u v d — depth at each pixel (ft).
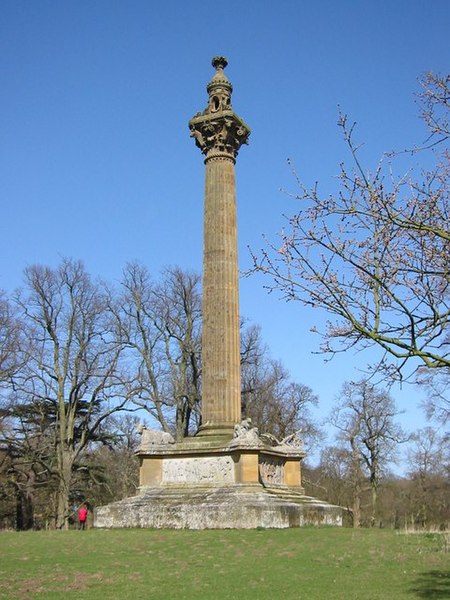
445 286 40.75
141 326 171.42
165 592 46.44
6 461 171.22
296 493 102.47
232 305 105.70
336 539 73.97
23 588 48.32
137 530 87.40
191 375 179.11
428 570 53.88
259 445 94.73
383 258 40.40
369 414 209.26
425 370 46.32
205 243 108.68
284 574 53.06
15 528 182.60
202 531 81.92
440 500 251.19
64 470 159.63
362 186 41.01
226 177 110.73
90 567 57.57
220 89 114.21
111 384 163.53
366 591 45.03
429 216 40.52
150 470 100.37
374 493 210.59
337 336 40.70
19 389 160.25
